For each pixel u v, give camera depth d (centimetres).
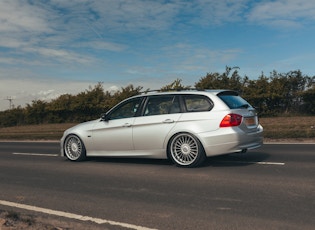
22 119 3691
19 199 639
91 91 3250
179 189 662
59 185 736
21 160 1111
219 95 852
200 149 830
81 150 992
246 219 496
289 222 479
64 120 3419
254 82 2467
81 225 499
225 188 654
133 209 559
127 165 916
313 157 920
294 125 1662
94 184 731
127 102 938
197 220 500
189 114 848
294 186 647
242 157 955
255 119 887
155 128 876
